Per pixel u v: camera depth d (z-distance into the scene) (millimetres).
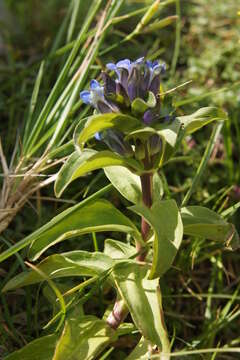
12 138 613
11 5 781
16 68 707
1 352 451
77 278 505
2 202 502
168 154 420
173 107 414
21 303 498
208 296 506
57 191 413
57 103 539
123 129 401
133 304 406
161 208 408
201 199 586
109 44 721
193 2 799
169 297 510
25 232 547
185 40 742
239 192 596
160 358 396
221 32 751
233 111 647
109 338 433
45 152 511
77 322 436
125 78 402
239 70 711
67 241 534
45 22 764
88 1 754
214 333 485
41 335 456
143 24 596
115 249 458
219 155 637
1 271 493
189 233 435
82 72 540
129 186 451
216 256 556
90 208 442
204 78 693
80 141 394
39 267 433
